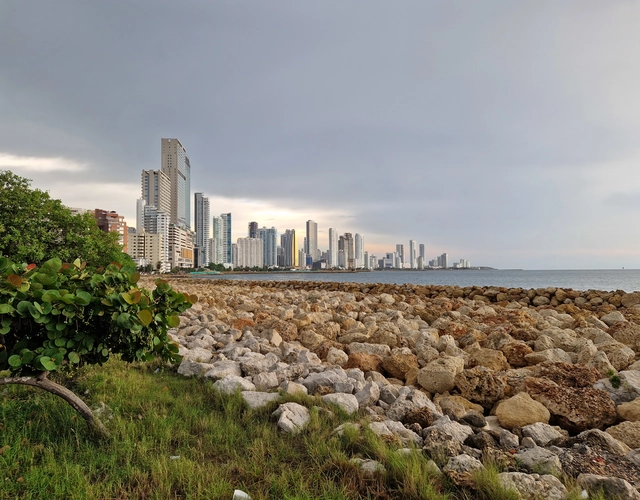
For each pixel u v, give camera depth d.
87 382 5.39
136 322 4.07
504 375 6.31
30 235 16.03
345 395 5.24
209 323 11.07
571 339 8.76
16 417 4.31
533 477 3.32
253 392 5.35
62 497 3.20
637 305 15.34
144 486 3.36
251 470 3.57
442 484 3.34
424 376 6.28
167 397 5.19
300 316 12.02
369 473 3.44
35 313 3.65
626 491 3.13
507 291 20.86
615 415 4.95
